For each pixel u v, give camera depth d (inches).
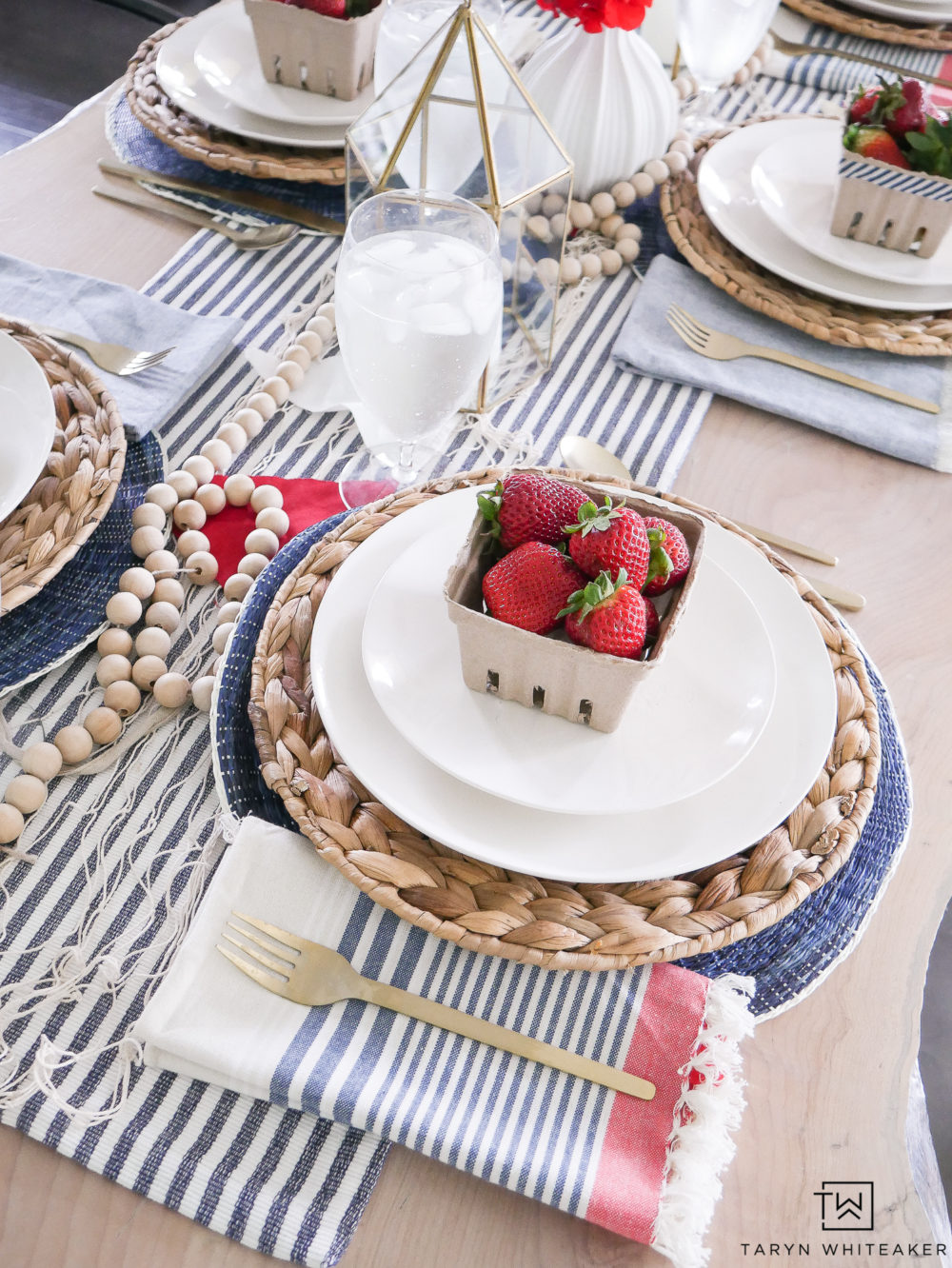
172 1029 20.7
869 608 31.6
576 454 34.4
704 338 39.4
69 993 22.2
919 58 57.7
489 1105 20.5
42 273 37.9
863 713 25.9
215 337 36.0
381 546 27.4
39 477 28.8
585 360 39.2
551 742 23.3
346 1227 19.5
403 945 22.4
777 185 42.9
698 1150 19.8
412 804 22.6
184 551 30.5
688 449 36.1
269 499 31.9
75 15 80.6
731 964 23.0
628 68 41.4
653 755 23.1
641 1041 21.4
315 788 23.4
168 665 28.1
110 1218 19.6
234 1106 20.8
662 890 22.6
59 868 24.1
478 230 29.4
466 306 27.8
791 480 35.6
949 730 28.8
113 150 45.8
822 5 59.7
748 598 26.0
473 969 22.3
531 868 21.5
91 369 32.0
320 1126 20.7
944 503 35.4
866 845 25.1
